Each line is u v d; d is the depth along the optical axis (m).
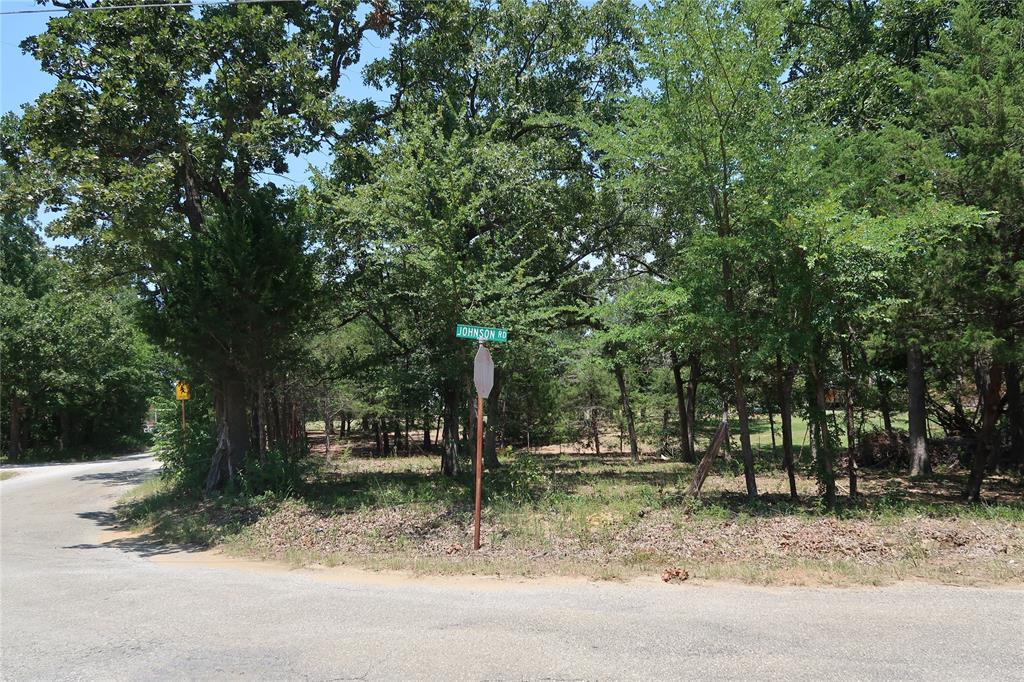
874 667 5.05
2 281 40.84
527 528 11.03
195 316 15.09
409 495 14.62
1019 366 16.67
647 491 14.33
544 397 35.25
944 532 9.65
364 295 18.69
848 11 19.33
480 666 5.22
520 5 20.62
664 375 31.03
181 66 15.34
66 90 14.12
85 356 38.69
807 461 23.73
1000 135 11.87
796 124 12.67
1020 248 12.32
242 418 16.62
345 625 6.45
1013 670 4.96
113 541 13.23
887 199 12.59
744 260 12.34
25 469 32.72
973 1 13.99
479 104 22.45
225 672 5.19
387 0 17.80
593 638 5.87
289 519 12.89
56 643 6.02
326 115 16.30
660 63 12.15
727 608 6.83
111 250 17.05
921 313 12.66
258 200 16.25
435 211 15.09
